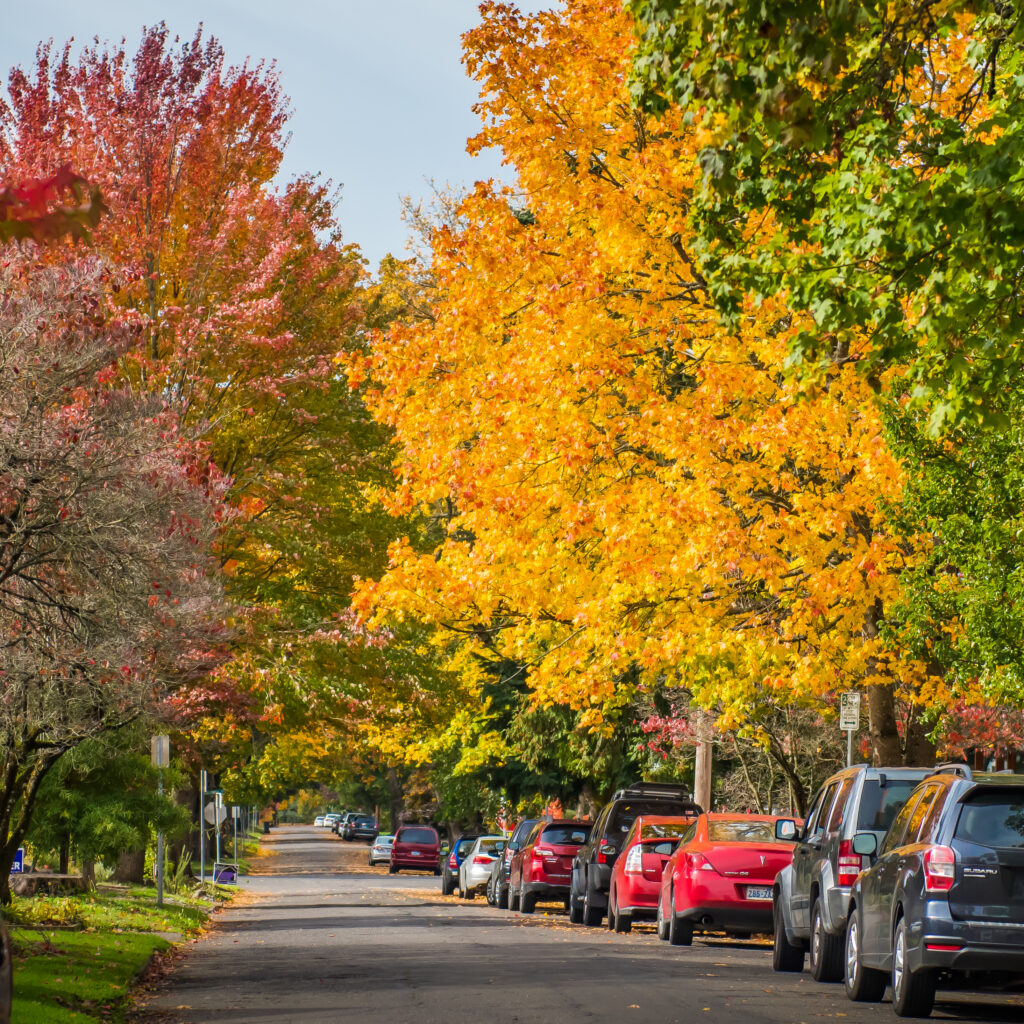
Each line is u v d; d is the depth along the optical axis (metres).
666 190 27.53
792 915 23.70
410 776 124.00
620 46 28.83
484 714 64.75
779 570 26.72
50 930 28.58
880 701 30.12
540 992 20.03
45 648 22.91
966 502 22.89
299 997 20.06
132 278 37.72
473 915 43.47
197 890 55.56
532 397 28.86
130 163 39.22
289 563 45.53
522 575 31.00
